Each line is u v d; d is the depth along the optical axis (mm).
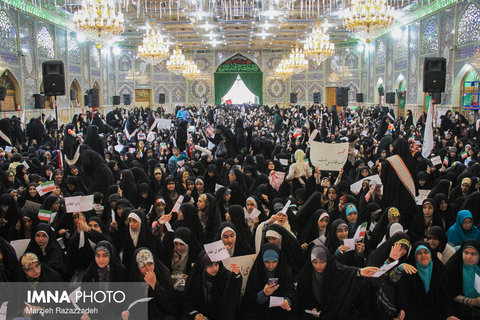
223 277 3020
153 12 14625
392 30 18656
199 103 26641
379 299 3086
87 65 19703
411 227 4227
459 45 13039
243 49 26219
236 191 4863
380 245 3225
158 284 3008
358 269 2916
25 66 14195
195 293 3049
